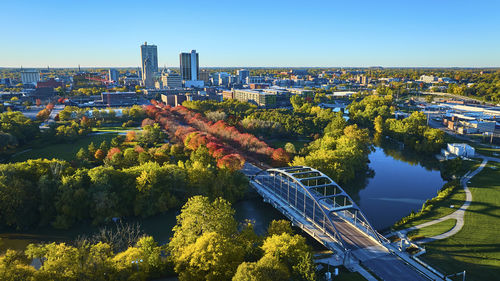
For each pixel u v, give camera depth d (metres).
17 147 191.00
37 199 112.69
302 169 142.88
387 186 148.00
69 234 106.69
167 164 140.88
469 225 103.38
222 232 79.44
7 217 106.12
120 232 105.31
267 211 123.50
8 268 61.53
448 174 155.88
